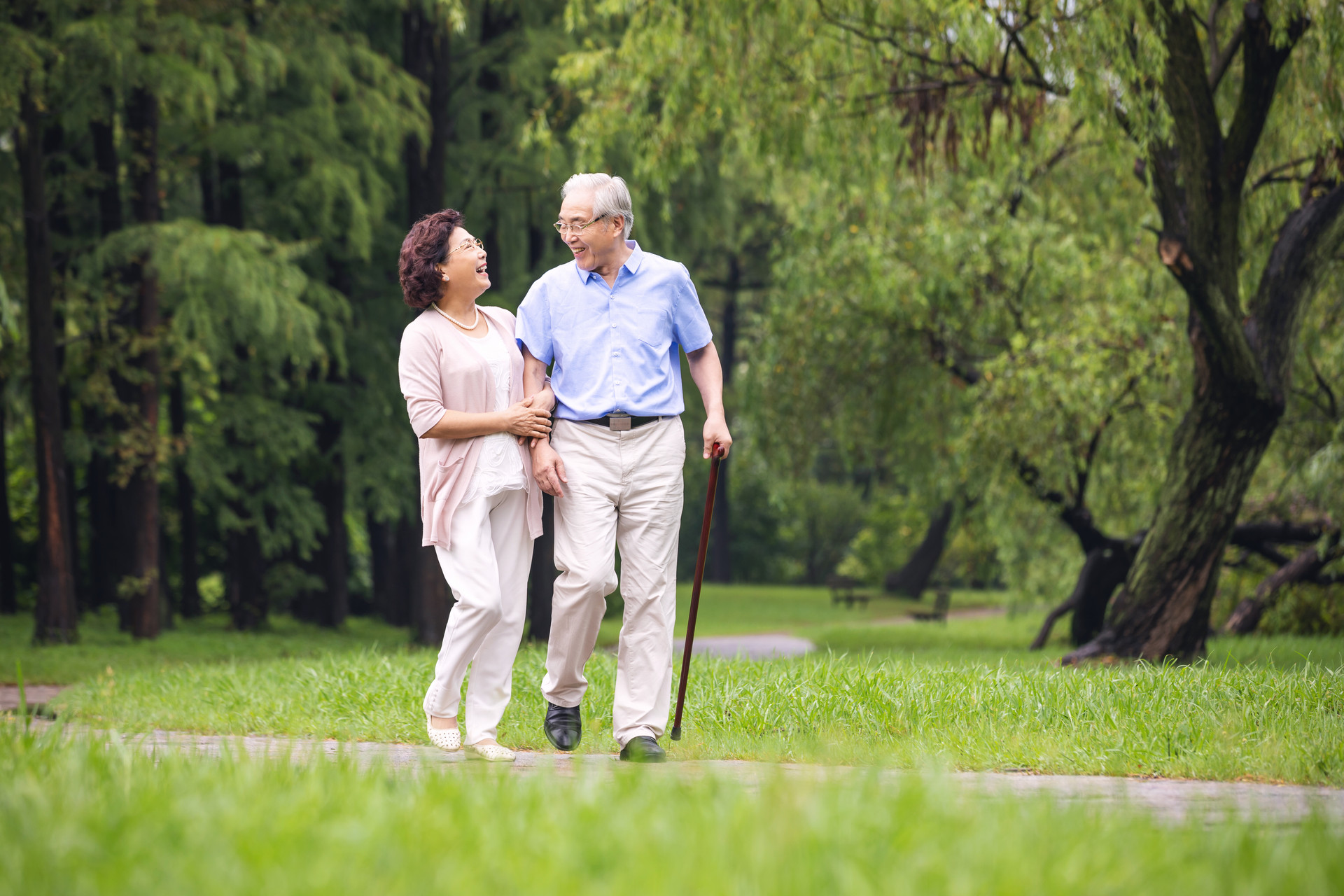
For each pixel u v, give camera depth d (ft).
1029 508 59.31
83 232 66.08
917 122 42.96
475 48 70.44
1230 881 7.19
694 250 75.10
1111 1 33.94
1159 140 37.37
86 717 23.11
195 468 65.87
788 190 61.82
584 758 15.10
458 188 69.36
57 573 53.93
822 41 40.27
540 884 6.84
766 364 62.13
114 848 7.54
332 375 72.84
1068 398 48.49
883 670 21.53
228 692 23.93
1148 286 51.83
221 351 61.41
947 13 35.47
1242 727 16.43
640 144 42.60
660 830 7.86
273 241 56.18
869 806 8.49
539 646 30.25
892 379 61.05
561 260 68.85
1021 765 14.98
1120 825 8.67
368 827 7.89
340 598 79.25
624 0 41.73
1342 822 9.71
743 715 18.86
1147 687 19.39
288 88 64.34
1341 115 34.88
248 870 7.02
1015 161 44.78
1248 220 44.01
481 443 15.15
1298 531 51.75
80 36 50.21
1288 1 33.40
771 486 71.97
